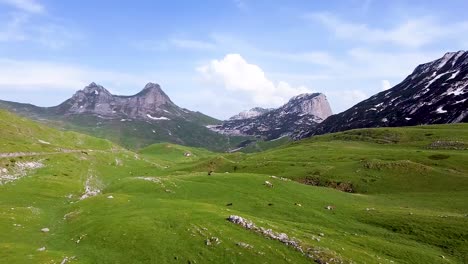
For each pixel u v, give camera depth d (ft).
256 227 190.08
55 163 450.71
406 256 175.83
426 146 536.83
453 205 277.85
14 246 171.01
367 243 189.78
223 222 197.26
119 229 191.72
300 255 162.61
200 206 236.63
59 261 155.33
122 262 160.56
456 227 208.03
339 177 386.52
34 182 338.13
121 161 655.35
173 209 226.17
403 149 530.68
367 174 382.42
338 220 235.81
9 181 328.70
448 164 395.96
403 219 227.40
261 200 274.16
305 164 469.57
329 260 157.07
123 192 306.55
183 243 173.68
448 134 585.22
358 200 296.10
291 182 328.90
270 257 159.94
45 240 192.65
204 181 326.24
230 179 328.29
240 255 161.48
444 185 335.26
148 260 161.07
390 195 323.98
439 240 197.77
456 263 171.94
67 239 193.16
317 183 384.88
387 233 212.02
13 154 427.74
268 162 512.63
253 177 332.39
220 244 170.60
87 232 195.72
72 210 251.39
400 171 375.25
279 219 234.38
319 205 267.59
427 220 222.28
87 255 168.76
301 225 214.48
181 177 350.64
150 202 250.37
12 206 255.09
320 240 183.32
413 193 324.60
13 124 654.53
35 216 234.58
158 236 180.86
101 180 448.65
